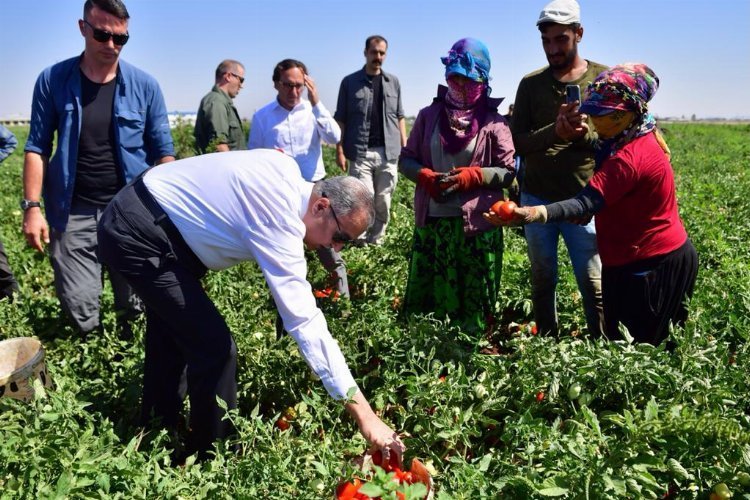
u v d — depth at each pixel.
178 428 3.77
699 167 17.05
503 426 3.50
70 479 2.54
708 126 48.12
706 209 9.27
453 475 3.08
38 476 2.65
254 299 5.38
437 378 3.61
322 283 5.68
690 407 3.17
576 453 2.78
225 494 2.76
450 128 4.38
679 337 3.56
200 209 3.02
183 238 3.09
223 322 3.24
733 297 5.01
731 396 3.31
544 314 4.80
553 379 3.38
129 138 4.61
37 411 3.04
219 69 7.82
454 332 4.45
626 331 3.49
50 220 4.60
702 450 3.00
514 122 4.61
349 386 2.90
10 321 4.83
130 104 4.58
